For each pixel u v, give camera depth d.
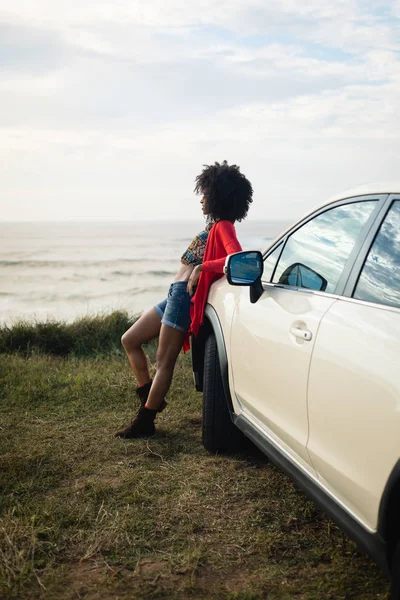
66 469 3.39
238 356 3.05
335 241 2.37
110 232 132.88
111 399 4.86
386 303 1.88
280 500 3.01
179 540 2.61
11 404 4.74
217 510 2.90
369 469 1.79
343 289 2.16
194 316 3.64
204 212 3.78
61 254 73.69
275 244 3.02
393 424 1.65
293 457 2.49
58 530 2.66
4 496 3.04
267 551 2.51
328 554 2.49
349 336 1.96
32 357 6.90
